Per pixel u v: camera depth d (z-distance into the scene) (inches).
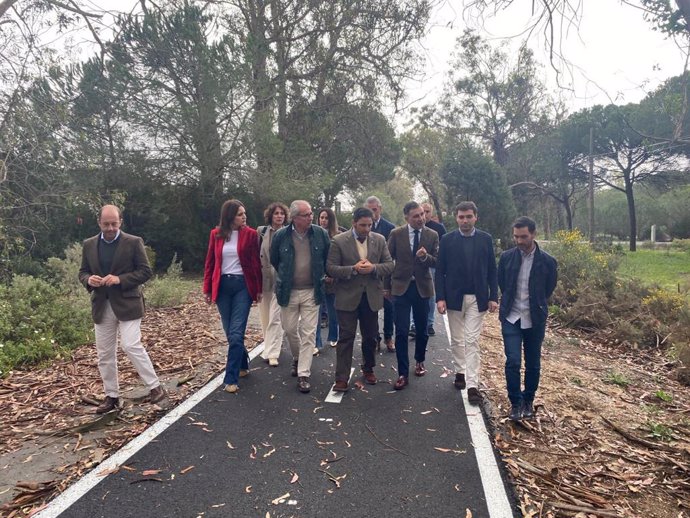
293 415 182.7
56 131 471.5
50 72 456.4
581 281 433.4
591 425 185.6
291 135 758.5
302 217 203.9
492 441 165.8
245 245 208.1
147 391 203.5
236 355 204.5
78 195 494.9
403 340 216.1
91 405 191.2
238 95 609.3
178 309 380.8
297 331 220.7
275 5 729.0
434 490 134.1
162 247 622.2
